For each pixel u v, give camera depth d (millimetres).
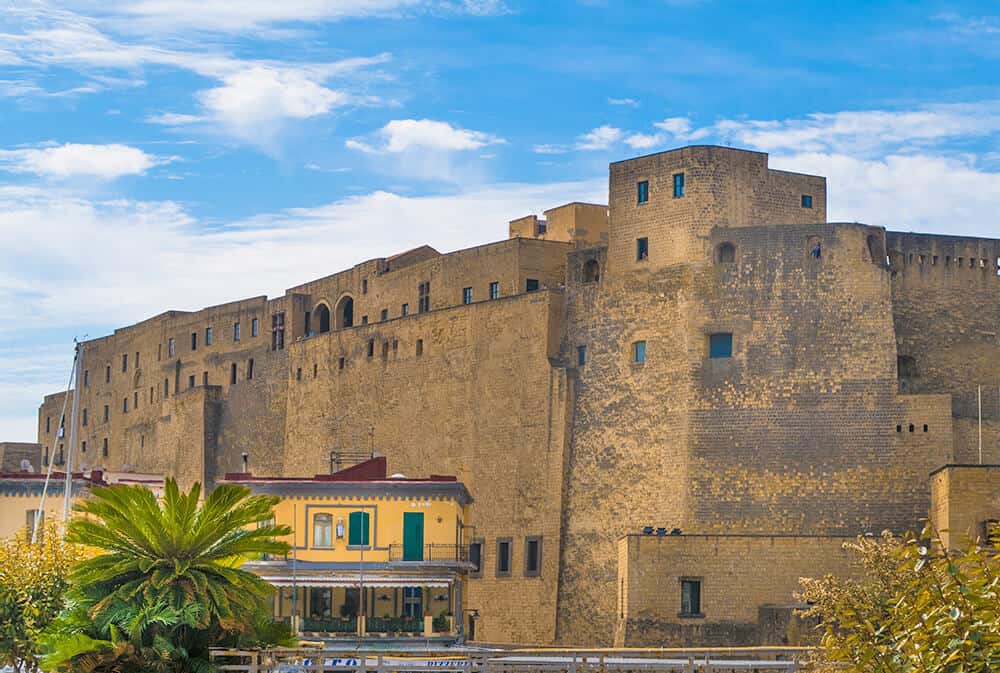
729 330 122375
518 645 124500
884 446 118375
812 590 87188
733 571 109688
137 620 69938
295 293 168250
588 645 124812
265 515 75062
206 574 72500
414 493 106375
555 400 130125
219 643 71812
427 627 103875
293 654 73688
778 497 119562
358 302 159625
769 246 122250
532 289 139000
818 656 73062
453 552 106062
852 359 119938
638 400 125188
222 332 178000
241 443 172625
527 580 130000
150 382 191375
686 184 124812
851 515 118062
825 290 121000
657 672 79375
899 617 41875
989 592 40125
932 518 109250
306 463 159750
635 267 126938
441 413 141375
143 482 140750
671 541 110375
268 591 73875
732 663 77812
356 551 105250
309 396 160375
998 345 125125
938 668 39125
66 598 73500
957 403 123438
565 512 128250
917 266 124125
